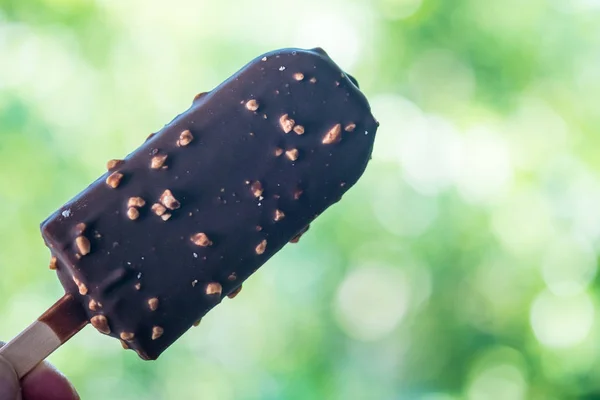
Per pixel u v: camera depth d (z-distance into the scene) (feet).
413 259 3.04
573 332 2.94
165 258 1.08
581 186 2.88
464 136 2.91
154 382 2.76
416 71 2.88
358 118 1.10
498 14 2.83
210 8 2.67
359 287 3.03
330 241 2.99
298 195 1.09
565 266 2.93
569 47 2.84
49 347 1.09
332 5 2.77
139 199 1.07
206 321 2.86
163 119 2.67
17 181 2.53
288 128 1.09
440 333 3.06
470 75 2.88
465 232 2.98
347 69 2.82
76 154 2.59
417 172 2.94
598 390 2.92
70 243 1.06
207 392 2.83
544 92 2.87
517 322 3.01
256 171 1.09
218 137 1.09
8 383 1.07
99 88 2.61
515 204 2.93
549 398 2.99
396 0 2.80
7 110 2.49
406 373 3.04
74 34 2.58
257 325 2.91
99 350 2.68
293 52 1.11
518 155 2.90
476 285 3.03
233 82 1.10
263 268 2.93
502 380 3.02
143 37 2.64
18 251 2.55
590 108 2.86
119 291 1.07
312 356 2.98
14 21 2.52
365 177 2.96
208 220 1.08
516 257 2.97
